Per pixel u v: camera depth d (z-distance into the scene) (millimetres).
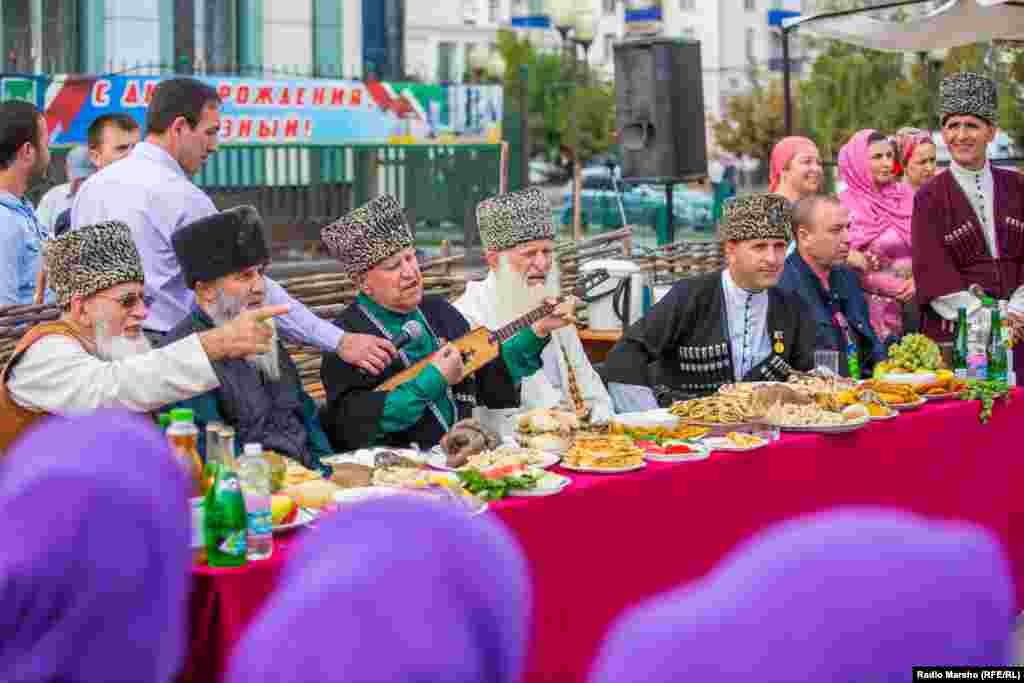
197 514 2861
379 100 14266
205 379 3512
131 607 1314
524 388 4809
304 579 1041
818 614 890
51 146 12102
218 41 16281
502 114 14977
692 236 22516
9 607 1289
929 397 5098
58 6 15055
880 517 941
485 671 1031
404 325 4332
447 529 1046
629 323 6758
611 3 35219
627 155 10195
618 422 4387
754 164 26734
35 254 5348
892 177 6891
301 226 13781
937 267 6090
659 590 3906
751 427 4418
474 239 14898
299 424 3916
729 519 4141
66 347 3535
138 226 4742
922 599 894
